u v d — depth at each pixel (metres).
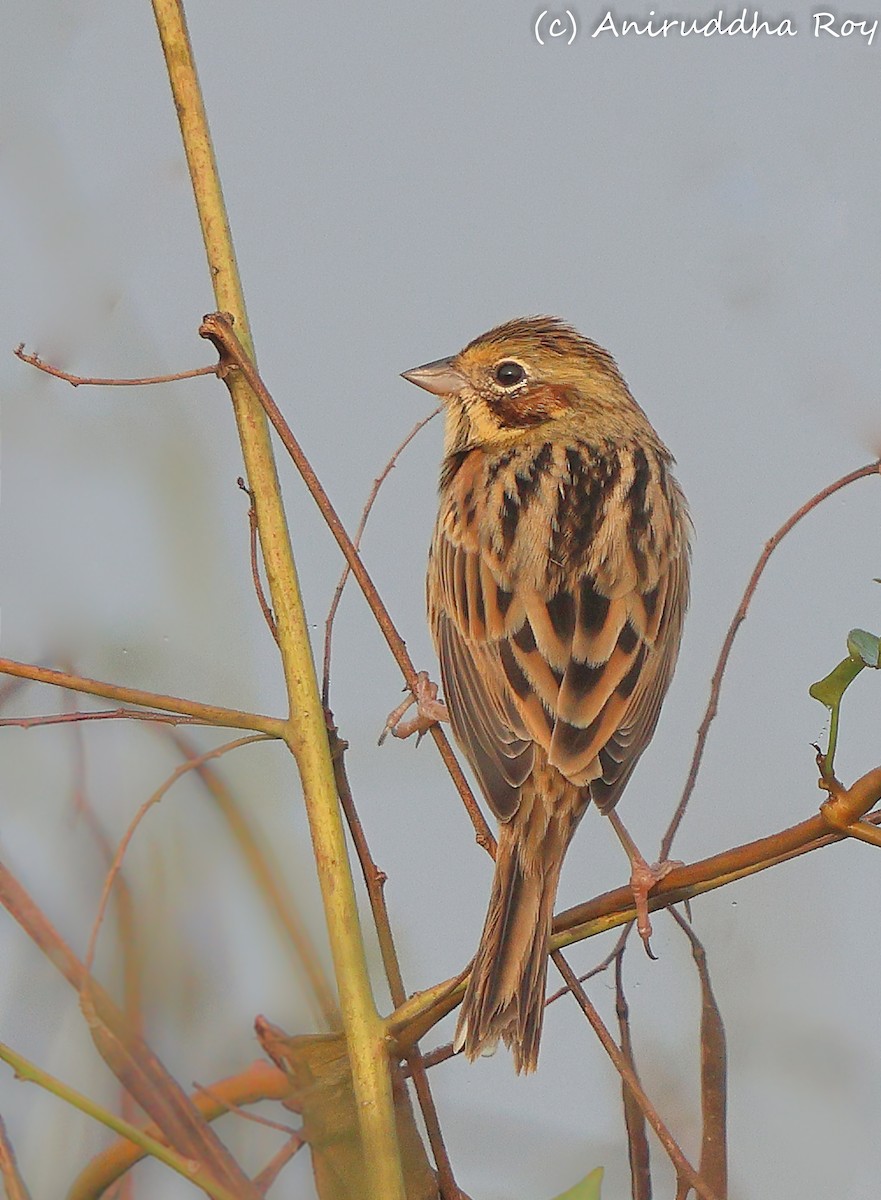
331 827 4.24
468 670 4.30
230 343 4.25
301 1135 4.23
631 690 4.30
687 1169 4.23
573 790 4.28
